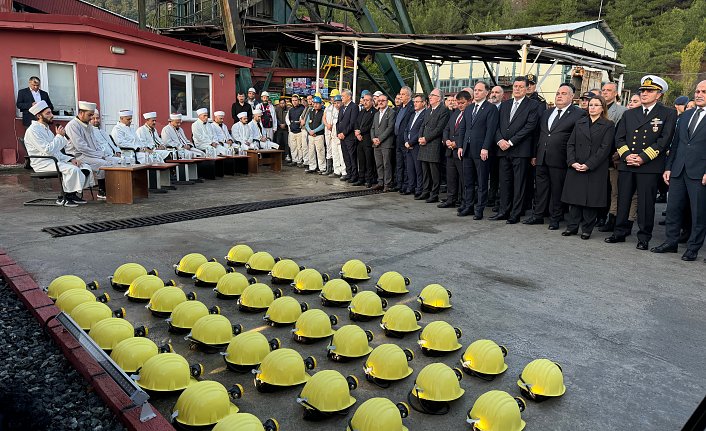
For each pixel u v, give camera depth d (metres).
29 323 3.58
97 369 2.82
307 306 3.95
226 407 2.56
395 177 10.48
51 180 8.93
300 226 6.94
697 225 5.87
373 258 5.54
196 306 3.61
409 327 3.68
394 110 10.16
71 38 11.46
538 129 7.49
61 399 2.68
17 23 10.73
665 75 51.34
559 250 6.21
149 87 12.95
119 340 3.19
